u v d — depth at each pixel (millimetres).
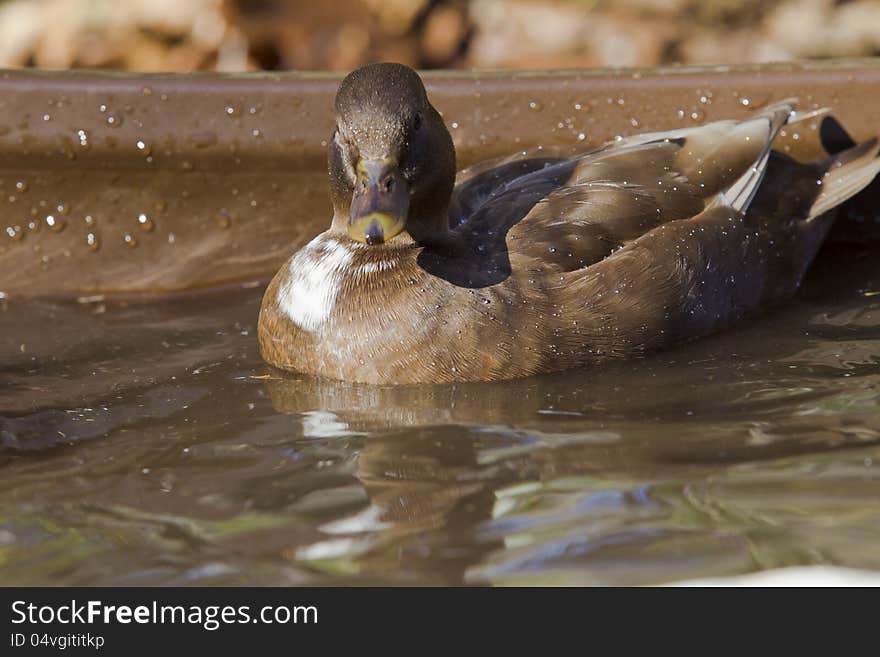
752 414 6777
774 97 9680
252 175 9953
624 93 9711
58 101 9703
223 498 5953
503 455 6332
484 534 5430
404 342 7586
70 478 6293
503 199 8453
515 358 7574
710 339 8281
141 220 10055
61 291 10156
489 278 7723
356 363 7668
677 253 8141
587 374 7656
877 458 6012
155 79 9820
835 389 7125
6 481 6277
